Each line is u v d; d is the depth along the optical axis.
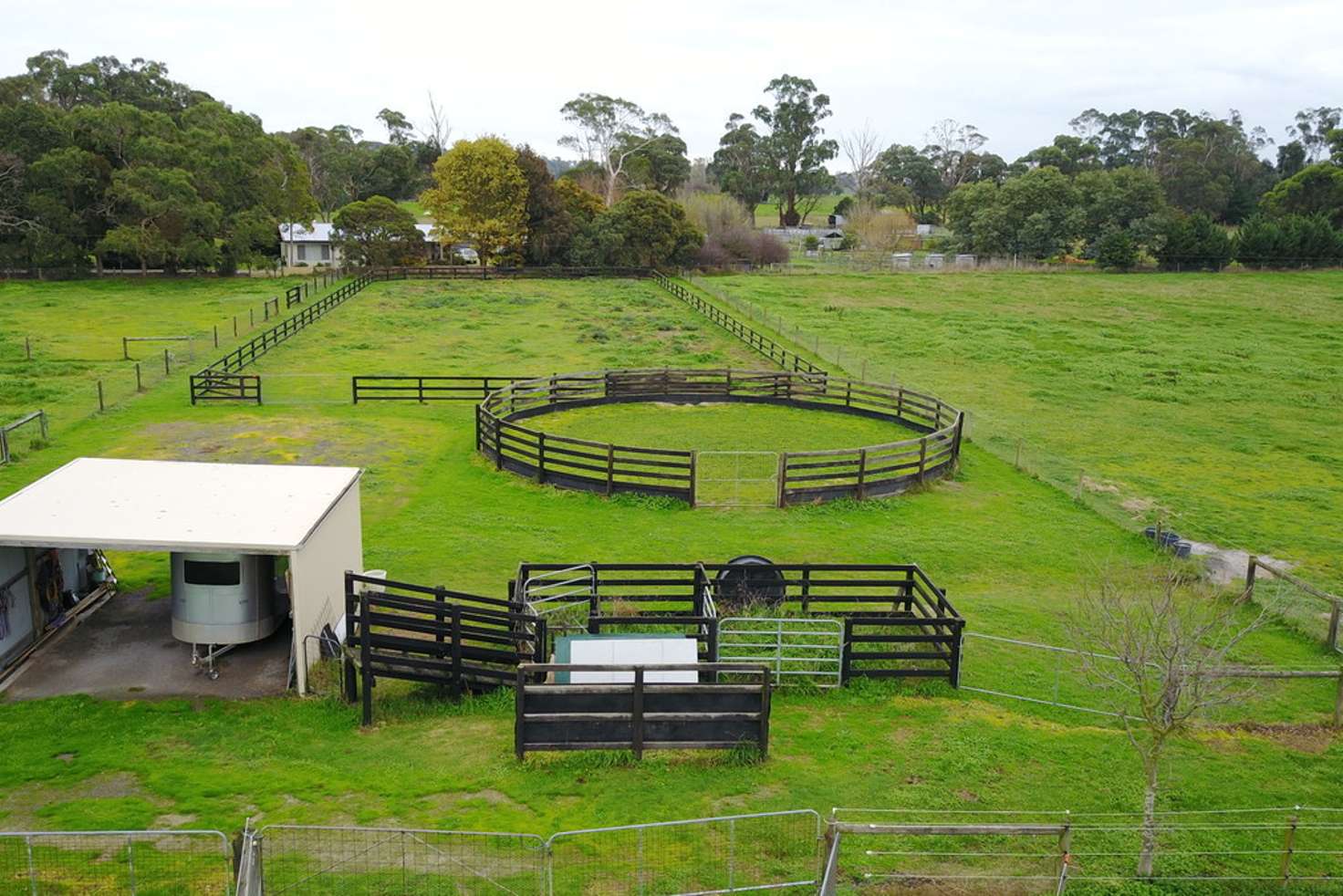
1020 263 85.62
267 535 13.72
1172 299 66.88
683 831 10.12
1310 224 82.81
